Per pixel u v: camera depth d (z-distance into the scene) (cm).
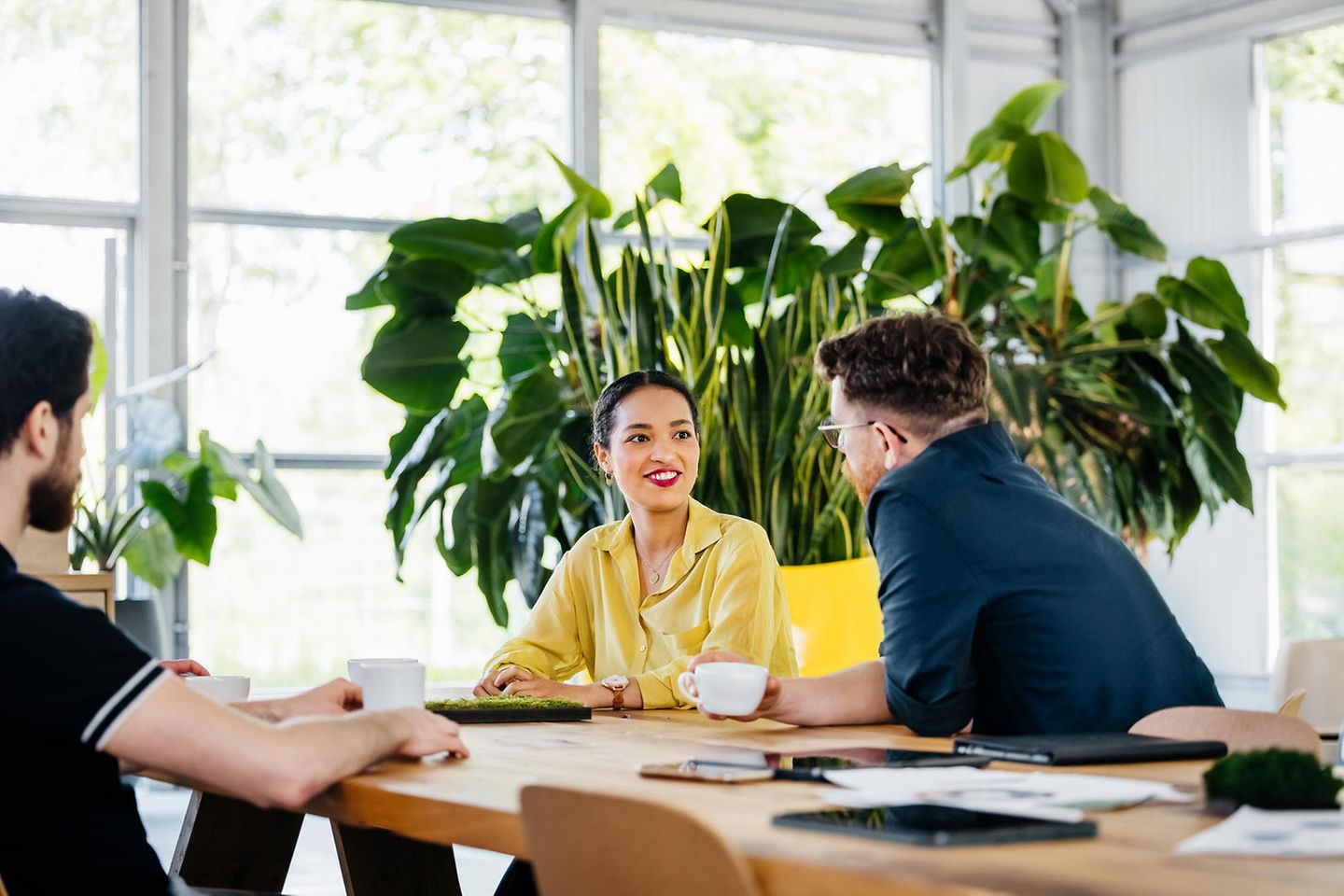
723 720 209
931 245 592
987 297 602
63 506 153
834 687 206
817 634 429
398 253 580
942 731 191
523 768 159
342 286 675
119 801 145
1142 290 771
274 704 190
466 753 169
